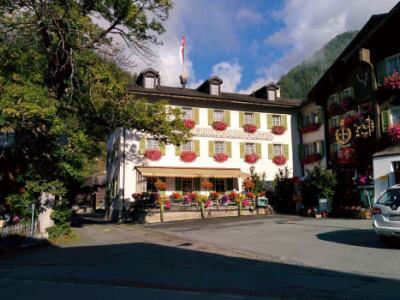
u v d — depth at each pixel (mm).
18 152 16047
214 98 33125
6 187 16703
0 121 13891
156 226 23125
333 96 31078
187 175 29906
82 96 17734
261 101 35500
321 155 32812
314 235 14461
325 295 6578
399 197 11172
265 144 35219
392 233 10555
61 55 16500
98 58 17156
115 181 33000
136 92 30406
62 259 11586
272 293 6816
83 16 16141
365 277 7801
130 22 17797
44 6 15258
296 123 37000
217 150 33625
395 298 6273
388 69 24516
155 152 31109
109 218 34531
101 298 6816
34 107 13438
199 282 7832
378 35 24812
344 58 27094
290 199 29219
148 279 8289
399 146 22797
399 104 23609
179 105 32594
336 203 23844
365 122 25594
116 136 33594
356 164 26094
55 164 15773
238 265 9562
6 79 14656
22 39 15781
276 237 14406
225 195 29547
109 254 12211
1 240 13023
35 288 7809
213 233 16906
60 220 16375
